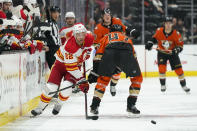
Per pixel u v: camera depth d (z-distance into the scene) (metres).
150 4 32.72
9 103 11.09
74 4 26.72
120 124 10.80
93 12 31.97
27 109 13.34
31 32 15.48
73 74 10.88
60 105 11.53
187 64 28.36
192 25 31.70
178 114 12.65
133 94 11.86
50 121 11.36
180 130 9.86
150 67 27.73
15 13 15.23
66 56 10.70
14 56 11.66
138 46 27.55
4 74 10.61
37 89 15.09
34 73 14.50
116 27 11.79
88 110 13.53
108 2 34.50
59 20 21.89
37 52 15.04
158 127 10.28
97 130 9.91
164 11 33.38
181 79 18.56
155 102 15.62
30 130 9.95
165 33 18.84
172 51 18.56
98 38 14.90
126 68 11.37
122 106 14.52
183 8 34.97
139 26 31.78
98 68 11.52
